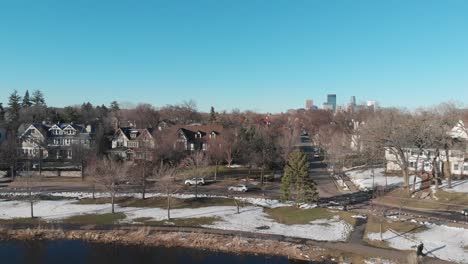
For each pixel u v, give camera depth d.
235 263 42.75
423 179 76.94
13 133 117.31
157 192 73.75
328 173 100.06
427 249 44.25
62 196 71.31
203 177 84.69
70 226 54.09
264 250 45.91
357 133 112.31
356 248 45.19
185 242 48.66
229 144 102.69
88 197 70.06
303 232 51.34
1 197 69.88
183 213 60.56
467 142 78.38
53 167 97.62
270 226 54.12
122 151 110.38
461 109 117.62
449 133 79.19
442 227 51.81
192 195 71.81
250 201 68.06
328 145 116.19
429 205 63.56
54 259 44.06
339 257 43.03
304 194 64.31
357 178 88.56
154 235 50.81
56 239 50.19
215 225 54.56
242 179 88.38
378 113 155.25
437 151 71.88
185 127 118.94
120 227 53.62
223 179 88.31
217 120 180.25
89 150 98.06
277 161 98.12
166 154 97.19
